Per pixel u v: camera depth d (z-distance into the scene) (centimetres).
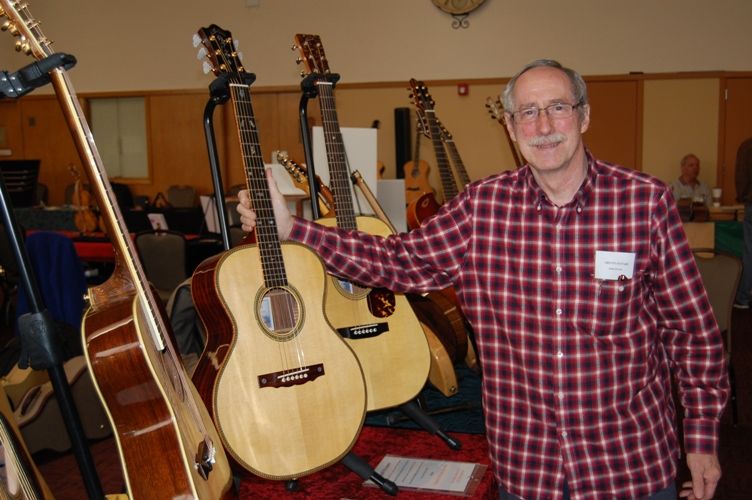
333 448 187
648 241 154
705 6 846
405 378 231
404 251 180
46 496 128
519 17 887
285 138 971
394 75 925
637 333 157
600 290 155
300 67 954
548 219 158
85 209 692
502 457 165
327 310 227
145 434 135
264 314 187
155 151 1027
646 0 857
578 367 157
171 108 1012
